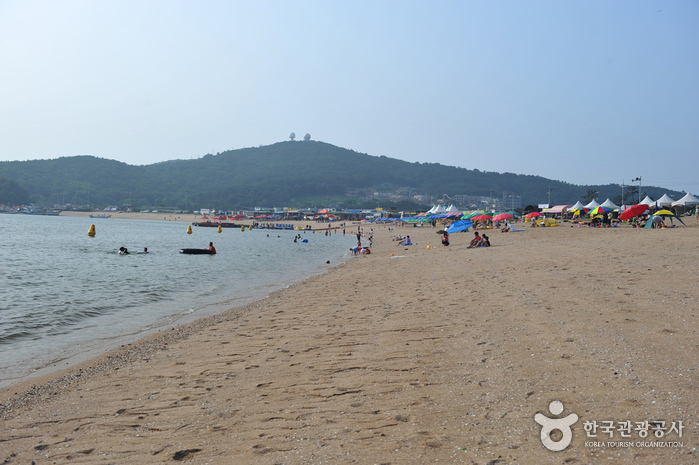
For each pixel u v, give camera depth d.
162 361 7.73
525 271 14.17
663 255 14.32
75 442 4.59
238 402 5.36
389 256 30.39
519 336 6.82
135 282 20.27
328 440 4.10
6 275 22.41
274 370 6.58
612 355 5.44
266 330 9.70
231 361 7.35
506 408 4.39
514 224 62.91
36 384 6.96
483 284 12.56
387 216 162.62
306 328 9.48
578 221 57.94
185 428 4.71
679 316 6.80
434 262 21.36
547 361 5.55
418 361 6.23
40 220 148.50
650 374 4.73
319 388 5.56
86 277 21.95
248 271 25.16
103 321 12.23
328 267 26.45
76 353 9.03
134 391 6.16
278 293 16.14
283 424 4.57
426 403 4.73
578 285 10.46
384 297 12.55
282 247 51.38
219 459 3.95
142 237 68.94
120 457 4.17
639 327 6.46
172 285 19.39
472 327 7.78
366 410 4.71
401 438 4.00
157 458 4.08
